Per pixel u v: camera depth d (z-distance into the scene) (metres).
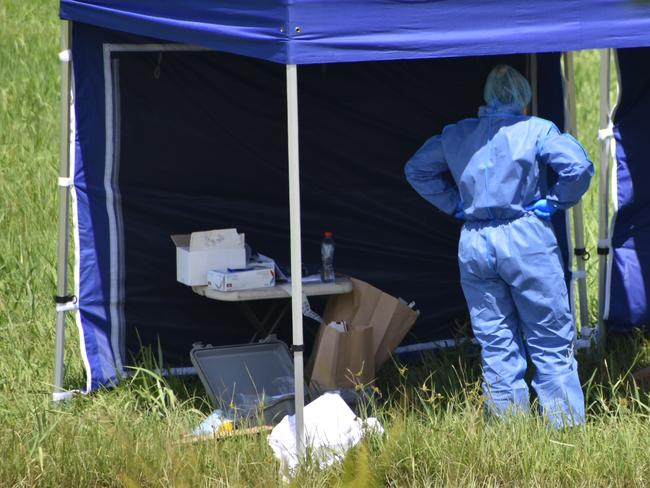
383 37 17.97
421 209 25.91
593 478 18.80
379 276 25.84
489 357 21.31
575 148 20.17
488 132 20.62
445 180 22.03
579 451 19.38
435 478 19.11
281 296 22.55
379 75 25.28
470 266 21.02
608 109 25.44
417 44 18.08
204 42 19.00
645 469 18.98
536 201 20.73
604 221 25.55
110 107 23.22
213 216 24.48
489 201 20.45
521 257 20.45
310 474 18.64
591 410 22.17
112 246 23.66
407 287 26.06
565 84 25.83
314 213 25.33
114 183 23.53
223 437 20.23
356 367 22.61
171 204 24.08
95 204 23.39
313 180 25.23
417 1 17.98
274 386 23.03
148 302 24.16
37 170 35.62
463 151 20.89
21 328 25.72
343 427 20.03
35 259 29.20
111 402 22.70
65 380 23.91
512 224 20.50
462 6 18.16
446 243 26.16
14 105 41.31
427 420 21.12
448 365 24.61
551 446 19.55
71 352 24.72
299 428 19.20
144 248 23.97
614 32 18.59
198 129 24.09
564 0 18.42
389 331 23.47
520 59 25.83
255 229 24.88
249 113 24.47
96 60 23.00
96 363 23.59
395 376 23.98
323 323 23.41
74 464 19.14
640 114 25.52
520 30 18.38
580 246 25.81
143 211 23.88
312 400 22.14
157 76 23.55
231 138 24.39
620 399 21.09
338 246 25.55
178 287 24.36
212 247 22.91
